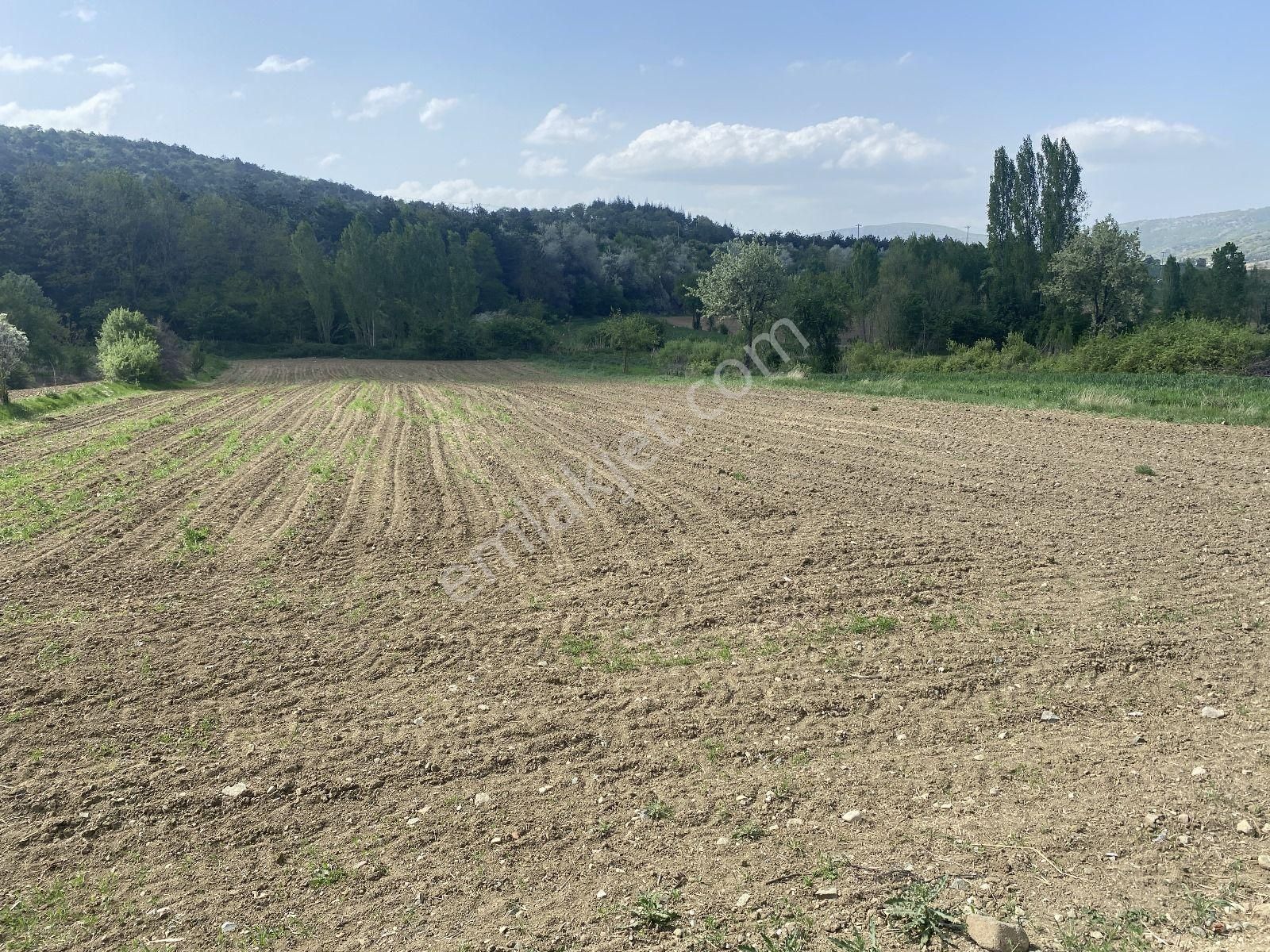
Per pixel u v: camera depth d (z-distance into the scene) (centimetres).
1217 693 689
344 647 851
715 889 473
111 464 1925
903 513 1306
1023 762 596
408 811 572
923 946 416
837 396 3116
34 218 8650
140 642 872
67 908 488
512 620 913
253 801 589
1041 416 2284
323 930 461
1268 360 3272
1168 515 1227
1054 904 444
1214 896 443
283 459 2002
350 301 8281
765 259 4341
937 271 6650
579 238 12188
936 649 795
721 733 659
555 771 614
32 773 632
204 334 8181
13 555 1185
